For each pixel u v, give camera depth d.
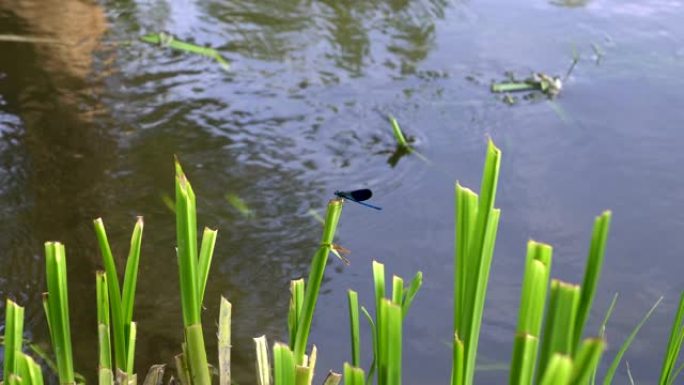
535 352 0.92
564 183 3.21
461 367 1.04
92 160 3.28
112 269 1.31
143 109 3.64
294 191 3.17
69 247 2.84
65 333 1.30
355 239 2.92
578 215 3.03
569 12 4.58
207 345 2.45
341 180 3.25
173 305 2.62
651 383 2.33
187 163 3.30
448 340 2.50
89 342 2.46
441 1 4.68
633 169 3.30
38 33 4.14
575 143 3.47
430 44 4.24
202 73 3.95
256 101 3.74
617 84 3.90
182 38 4.25
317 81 3.91
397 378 1.08
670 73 3.99
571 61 4.08
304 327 1.36
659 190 3.18
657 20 4.50
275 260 2.82
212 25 4.39
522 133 3.54
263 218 3.02
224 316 1.56
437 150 3.44
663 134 3.53
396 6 4.62
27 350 2.40
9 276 2.70
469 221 1.03
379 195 3.16
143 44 4.16
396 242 2.91
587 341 0.85
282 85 3.87
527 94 3.82
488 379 2.32
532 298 0.92
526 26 4.43
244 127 3.56
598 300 2.63
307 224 3.00
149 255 2.82
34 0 4.44
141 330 2.51
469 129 3.57
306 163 3.34
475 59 4.10
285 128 3.56
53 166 3.24
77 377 2.25
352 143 3.48
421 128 3.58
